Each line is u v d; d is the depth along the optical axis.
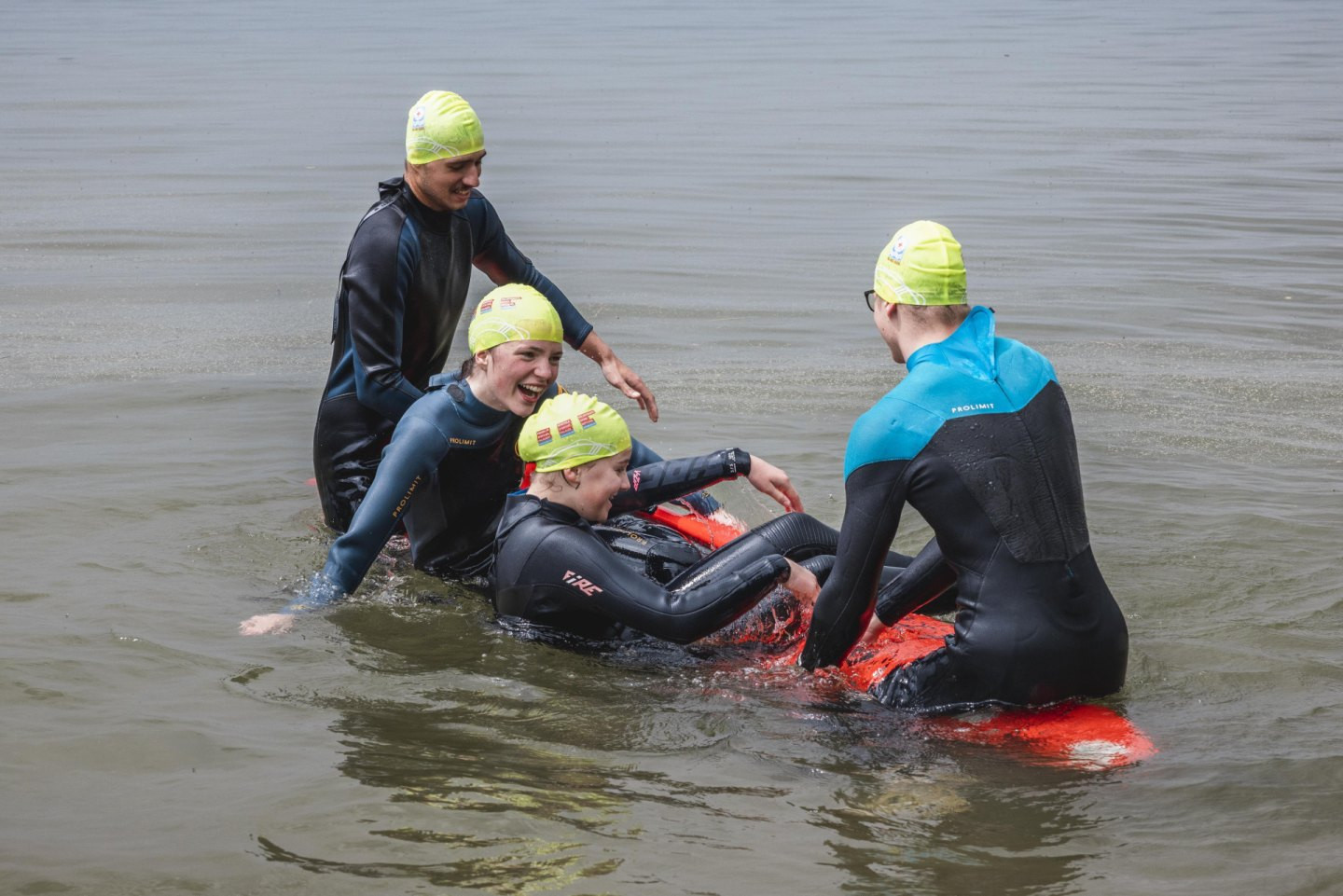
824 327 9.08
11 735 3.66
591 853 3.11
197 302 9.60
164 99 21.12
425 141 5.20
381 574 5.12
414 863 3.06
